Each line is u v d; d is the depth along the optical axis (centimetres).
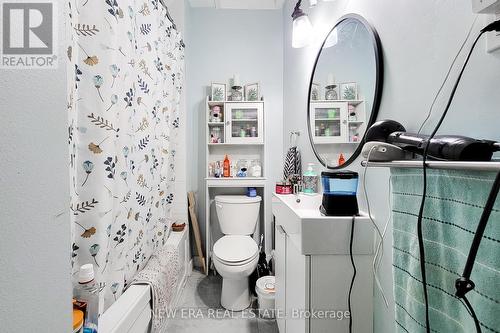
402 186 59
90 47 89
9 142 36
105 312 95
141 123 128
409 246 56
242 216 214
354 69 103
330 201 92
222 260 165
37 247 40
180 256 188
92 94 89
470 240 42
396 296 60
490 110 47
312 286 88
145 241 137
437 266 49
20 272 37
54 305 44
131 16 113
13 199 36
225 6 237
